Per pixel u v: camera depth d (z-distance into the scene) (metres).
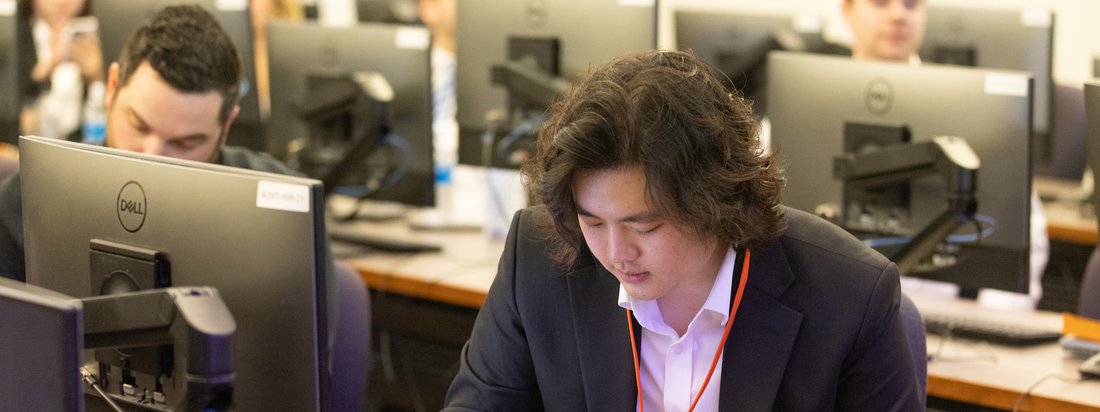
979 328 2.31
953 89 2.22
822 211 2.37
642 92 1.17
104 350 1.38
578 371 1.45
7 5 3.69
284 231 1.29
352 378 2.06
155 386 1.35
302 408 1.32
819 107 2.35
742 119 1.24
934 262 2.33
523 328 1.50
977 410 2.08
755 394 1.38
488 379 1.52
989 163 2.22
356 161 2.99
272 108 3.18
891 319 1.39
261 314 1.31
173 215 1.35
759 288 1.39
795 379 1.39
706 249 1.28
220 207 1.32
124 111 1.90
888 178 2.24
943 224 2.18
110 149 1.44
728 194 1.21
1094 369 2.06
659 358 1.45
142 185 1.38
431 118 3.01
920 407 1.43
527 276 1.49
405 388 2.92
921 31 3.43
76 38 4.08
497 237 3.11
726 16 3.48
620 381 1.43
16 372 1.04
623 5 2.82
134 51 1.89
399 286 2.76
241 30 3.26
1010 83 2.18
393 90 3.01
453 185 3.49
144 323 1.19
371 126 2.94
